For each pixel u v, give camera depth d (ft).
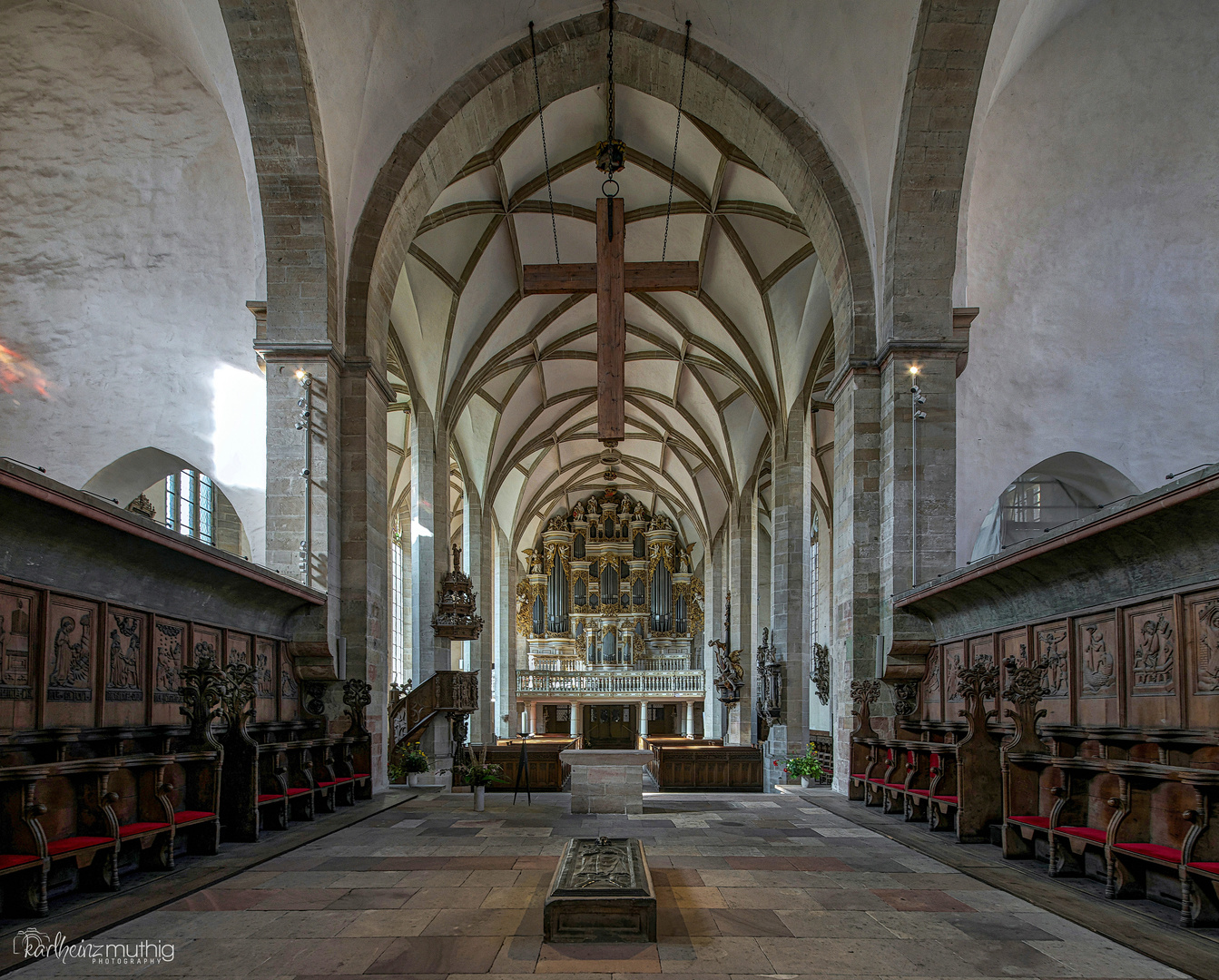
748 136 53.42
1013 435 52.75
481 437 103.40
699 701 146.92
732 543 106.11
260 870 26.18
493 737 107.24
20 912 20.39
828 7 46.29
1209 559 23.75
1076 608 31.09
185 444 51.03
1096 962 17.25
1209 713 23.68
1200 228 50.67
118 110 51.29
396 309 74.43
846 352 50.42
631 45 51.88
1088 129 51.42
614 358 49.55
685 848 30.07
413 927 19.70
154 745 30.45
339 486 47.24
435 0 46.16
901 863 27.25
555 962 17.26
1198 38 48.73
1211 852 19.69
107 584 28.89
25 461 50.29
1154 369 51.83
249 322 51.70
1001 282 53.21
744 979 16.25
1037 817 27.55
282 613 43.01
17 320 50.83
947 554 45.85
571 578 157.69
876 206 48.29
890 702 47.57
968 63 43.06
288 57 42.27
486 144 55.11
